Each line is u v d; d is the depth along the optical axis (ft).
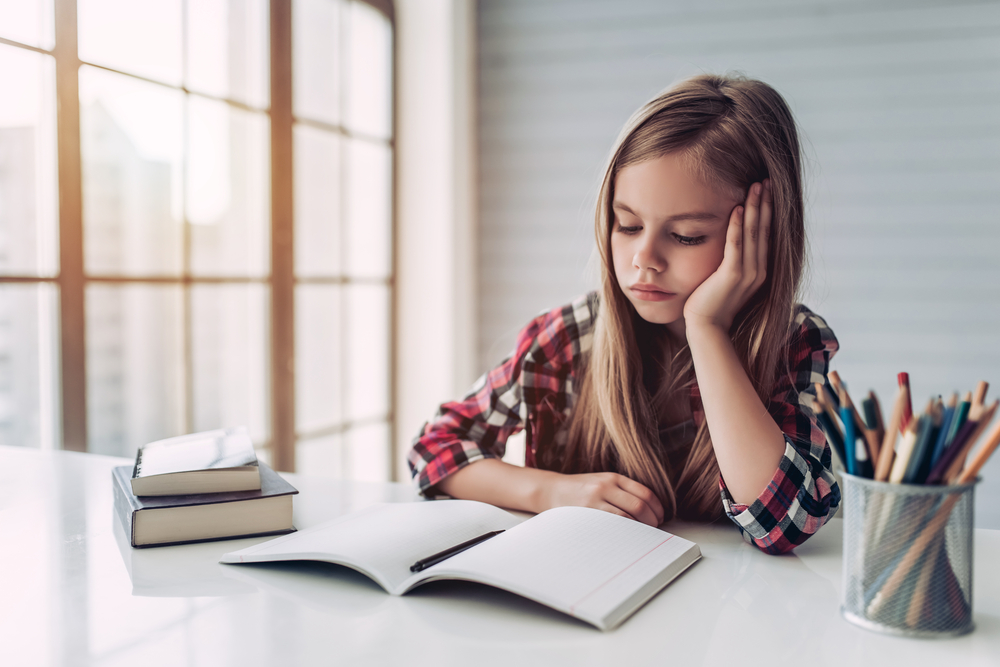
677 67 9.28
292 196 7.52
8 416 5.14
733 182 2.74
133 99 5.85
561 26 9.62
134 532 2.45
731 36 9.07
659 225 2.77
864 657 1.71
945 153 8.49
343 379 8.72
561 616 1.94
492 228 10.01
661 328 3.31
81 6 5.36
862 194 8.75
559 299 9.82
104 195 5.82
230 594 2.07
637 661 1.69
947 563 1.81
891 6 8.56
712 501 2.99
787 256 2.88
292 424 7.66
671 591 2.12
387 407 9.53
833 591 2.14
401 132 9.46
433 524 2.45
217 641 1.77
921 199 8.59
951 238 8.52
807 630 1.86
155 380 6.37
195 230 6.55
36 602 2.00
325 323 8.39
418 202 9.46
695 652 1.73
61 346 5.36
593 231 3.22
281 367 7.53
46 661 1.66
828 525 2.86
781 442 2.57
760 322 2.95
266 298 7.36
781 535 2.43
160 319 6.33
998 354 8.45
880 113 8.66
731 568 2.33
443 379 9.49
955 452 1.76
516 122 9.84
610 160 2.91
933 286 8.59
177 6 6.19
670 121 2.77
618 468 3.37
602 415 3.18
